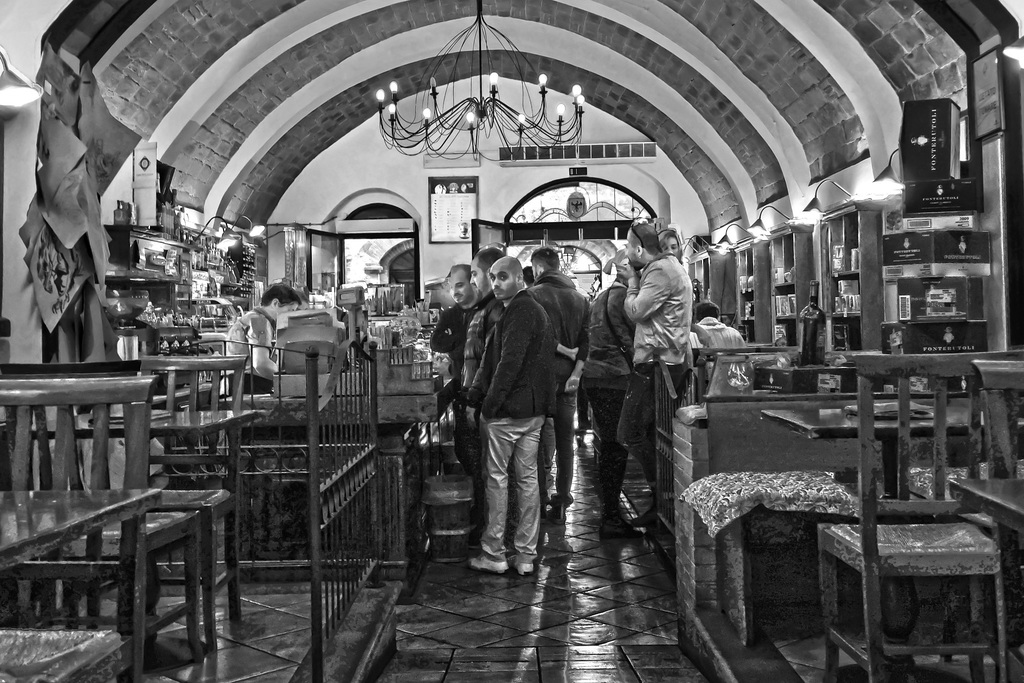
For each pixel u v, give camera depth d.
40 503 1.65
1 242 6.10
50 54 6.36
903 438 2.42
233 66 11.91
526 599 4.13
